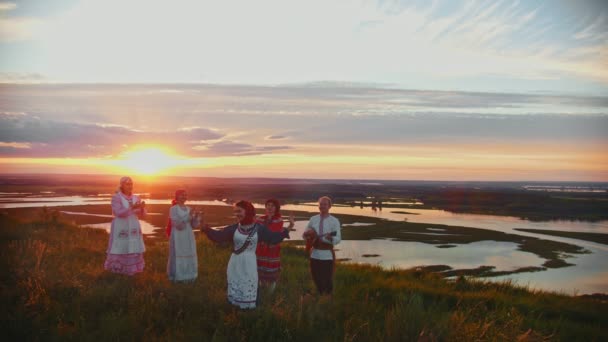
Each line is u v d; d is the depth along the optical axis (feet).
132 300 26.84
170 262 34.12
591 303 44.14
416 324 24.62
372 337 24.16
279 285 35.32
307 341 23.32
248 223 27.40
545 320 34.30
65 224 72.02
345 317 27.22
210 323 24.47
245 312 25.76
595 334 31.76
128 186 35.22
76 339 21.53
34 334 21.61
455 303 36.09
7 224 60.80
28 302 24.98
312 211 278.26
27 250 40.55
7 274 31.30
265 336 23.45
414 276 50.19
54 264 36.50
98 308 26.09
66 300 27.40
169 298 28.17
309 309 26.35
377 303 32.63
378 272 49.26
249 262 27.12
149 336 22.80
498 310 34.65
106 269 34.63
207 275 38.40
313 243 31.91
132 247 34.58
